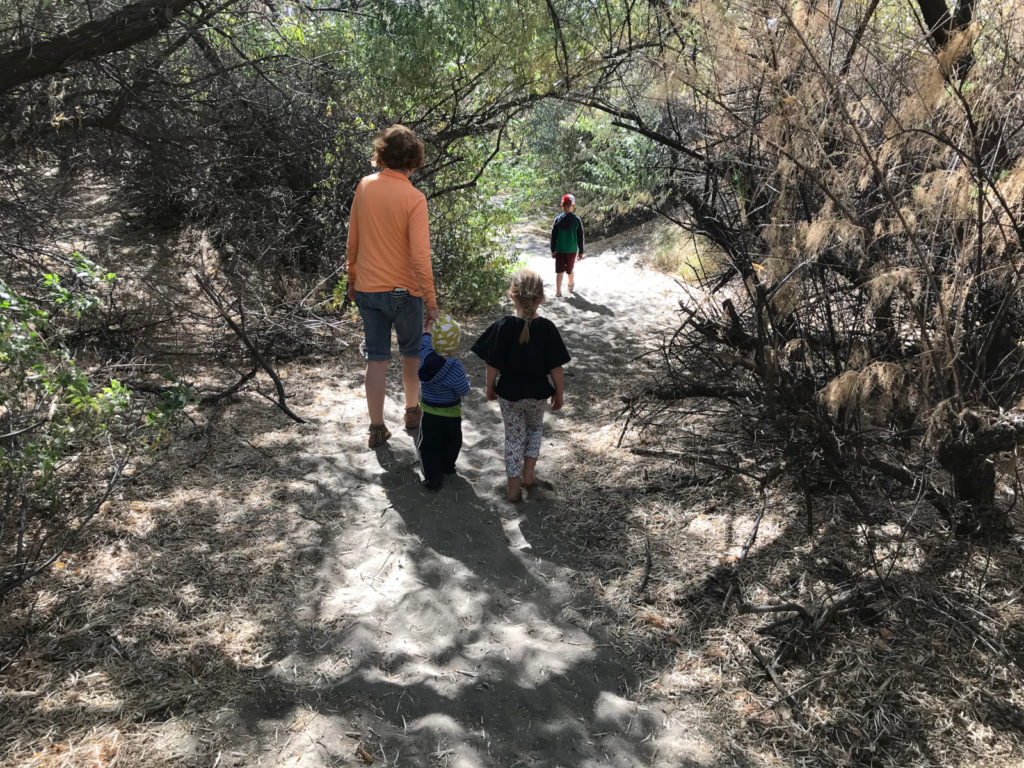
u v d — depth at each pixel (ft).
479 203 29.78
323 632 9.77
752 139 11.02
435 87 24.76
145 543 11.14
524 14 21.35
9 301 9.61
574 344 24.26
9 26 15.31
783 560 11.47
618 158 43.21
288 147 23.26
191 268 24.40
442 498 13.37
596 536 12.37
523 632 10.11
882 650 9.68
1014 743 8.37
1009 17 9.87
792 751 8.32
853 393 9.93
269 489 13.12
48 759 7.45
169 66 20.51
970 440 10.36
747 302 13.05
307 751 7.85
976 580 10.78
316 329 20.53
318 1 24.44
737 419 13.43
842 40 10.18
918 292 9.91
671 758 8.18
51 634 9.18
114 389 10.24
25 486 10.62
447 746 8.14
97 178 23.34
